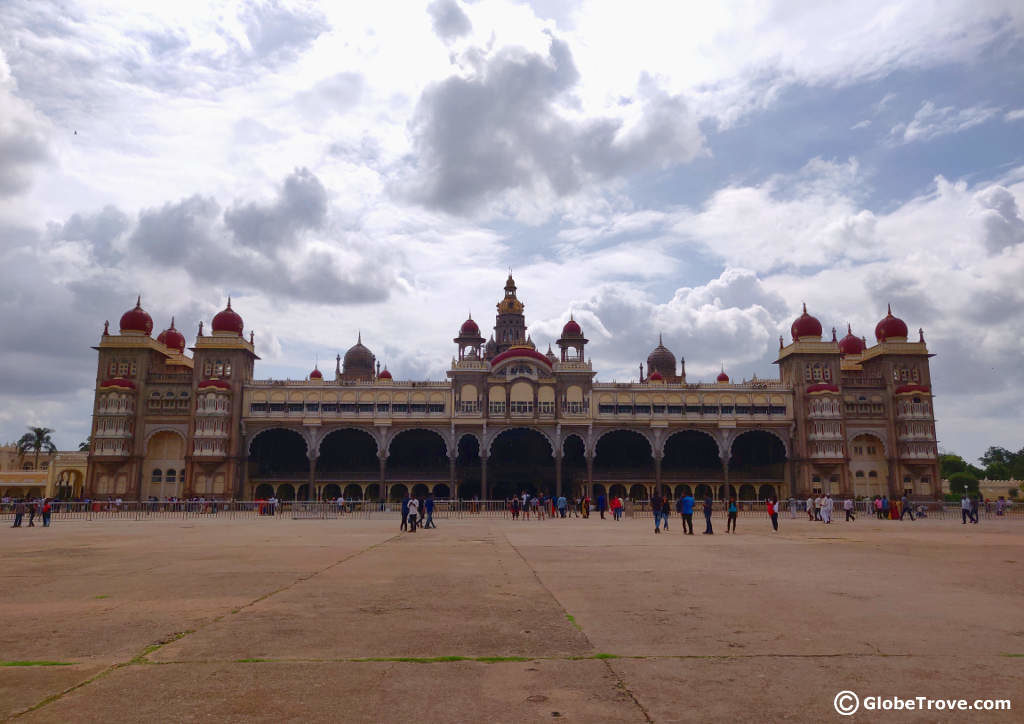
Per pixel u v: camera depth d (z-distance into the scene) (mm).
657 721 6699
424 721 6695
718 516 58469
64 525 42875
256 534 33031
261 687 7742
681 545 26531
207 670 8422
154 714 6875
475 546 25875
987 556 22359
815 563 20156
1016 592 14547
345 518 53219
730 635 10352
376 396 78625
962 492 118875
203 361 77688
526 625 11070
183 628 10844
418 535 32219
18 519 40375
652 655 9164
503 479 82625
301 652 9312
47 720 6684
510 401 78938
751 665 8664
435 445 88125
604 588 15039
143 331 79750
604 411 80375
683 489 83250
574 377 79938
